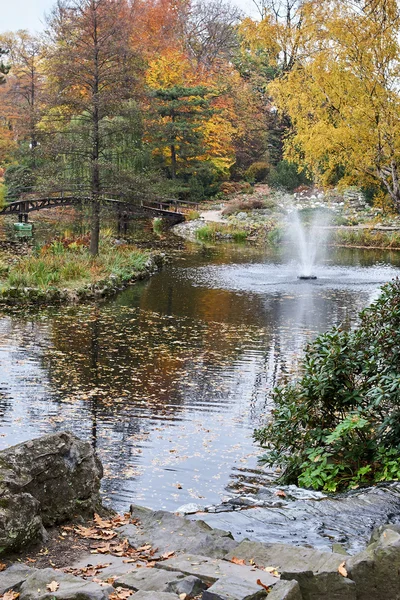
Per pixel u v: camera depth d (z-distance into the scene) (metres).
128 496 7.39
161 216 41.16
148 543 4.41
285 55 17.31
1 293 19.61
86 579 3.71
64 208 37.50
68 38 28.64
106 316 18.14
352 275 25.84
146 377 12.40
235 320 17.84
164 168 52.12
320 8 15.66
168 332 16.28
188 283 23.92
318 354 7.57
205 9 65.56
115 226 39.28
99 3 26.69
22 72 55.84
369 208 44.78
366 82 15.30
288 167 54.41
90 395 11.22
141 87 29.14
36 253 26.45
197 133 49.19
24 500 4.29
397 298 7.98
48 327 16.58
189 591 3.36
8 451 4.59
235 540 4.57
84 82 27.53
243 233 38.84
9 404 10.61
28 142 49.66
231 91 58.66
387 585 3.40
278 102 17.16
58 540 4.45
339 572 3.44
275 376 12.62
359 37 15.05
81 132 26.70
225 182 55.66
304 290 22.52
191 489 7.66
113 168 26.36
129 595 3.35
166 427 9.80
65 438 4.97
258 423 10.05
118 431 9.58
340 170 20.62
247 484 7.85
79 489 4.90
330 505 5.34
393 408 7.08
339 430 6.55
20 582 3.57
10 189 42.84
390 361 7.09
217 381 12.22
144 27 57.31
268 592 3.27
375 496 5.55
